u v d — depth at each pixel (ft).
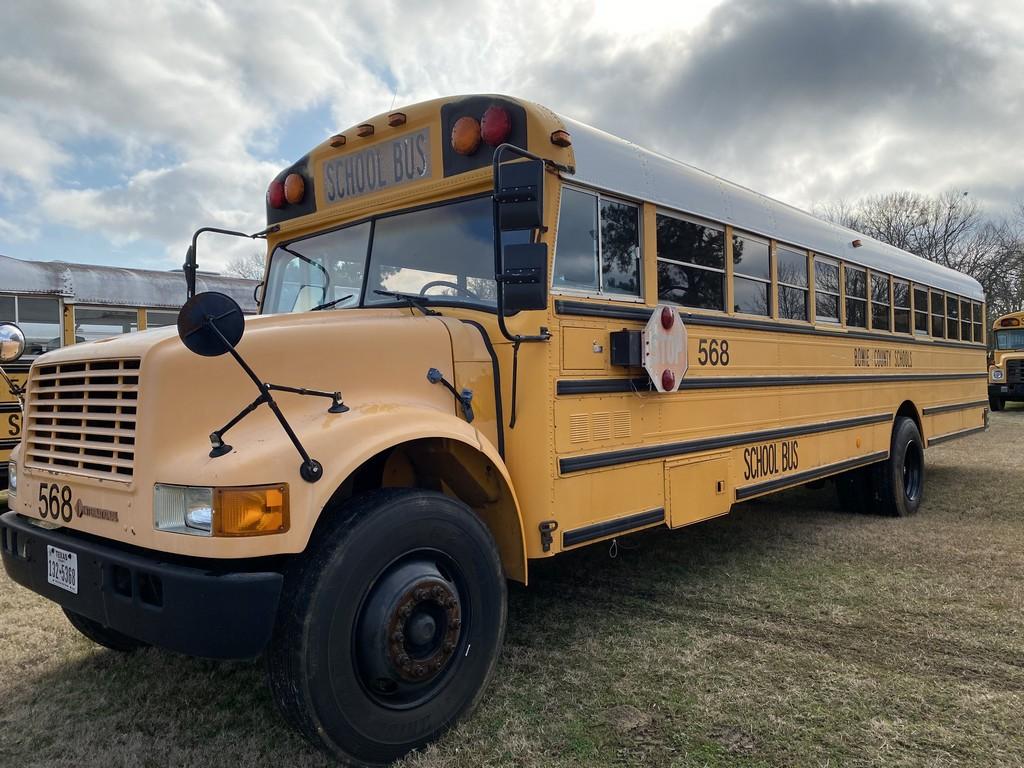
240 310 7.57
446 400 10.07
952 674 10.93
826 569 16.47
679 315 12.95
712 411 14.37
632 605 14.07
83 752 8.91
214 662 11.50
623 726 9.36
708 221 14.56
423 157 11.46
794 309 17.88
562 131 10.77
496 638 9.56
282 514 7.50
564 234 11.09
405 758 8.54
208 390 8.27
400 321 9.98
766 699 10.10
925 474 31.19
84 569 8.41
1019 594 14.57
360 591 8.06
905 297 24.79
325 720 7.76
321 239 13.11
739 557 17.56
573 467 10.93
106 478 8.39
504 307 9.27
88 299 29.32
